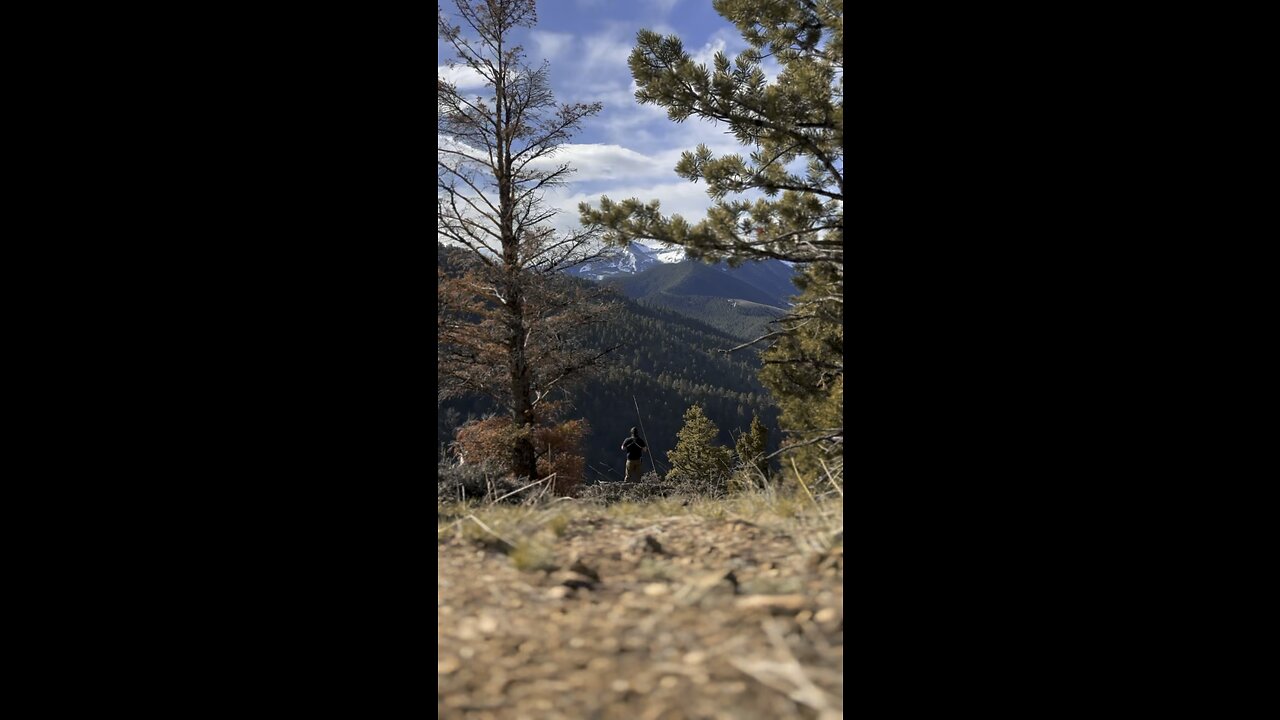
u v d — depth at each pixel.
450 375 16.62
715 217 10.36
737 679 1.35
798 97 8.96
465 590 1.90
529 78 16.88
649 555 2.22
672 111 9.19
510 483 4.38
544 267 17.00
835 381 10.92
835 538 2.13
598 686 1.34
